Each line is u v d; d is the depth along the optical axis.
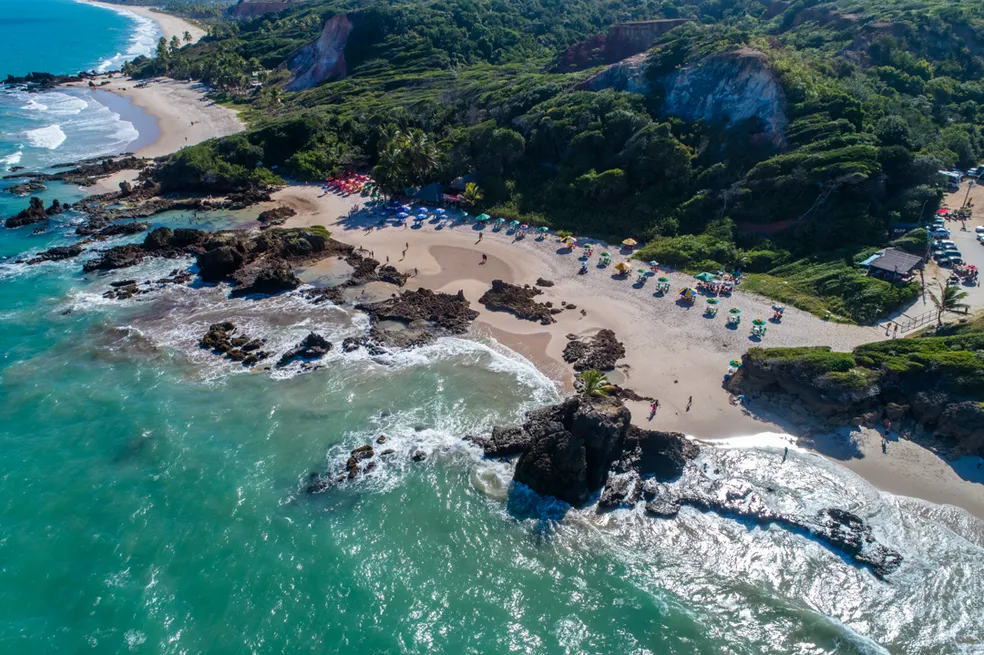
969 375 46.66
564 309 66.00
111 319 64.75
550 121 96.19
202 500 42.53
